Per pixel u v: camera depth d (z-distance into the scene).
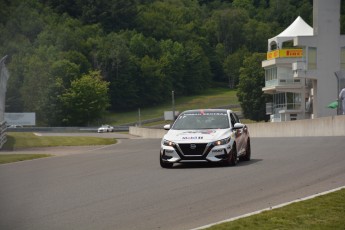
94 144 78.62
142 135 134.38
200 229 17.89
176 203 23.25
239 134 37.19
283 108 175.50
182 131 36.31
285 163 35.53
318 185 25.95
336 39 150.12
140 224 19.78
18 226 20.19
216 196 24.42
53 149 69.06
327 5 149.62
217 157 34.88
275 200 22.92
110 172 35.44
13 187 30.36
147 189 27.16
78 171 37.41
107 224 19.97
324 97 149.88
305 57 149.50
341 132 66.75
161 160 35.94
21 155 55.69
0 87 73.94
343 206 20.44
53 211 22.69
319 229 17.48
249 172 31.69
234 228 17.78
